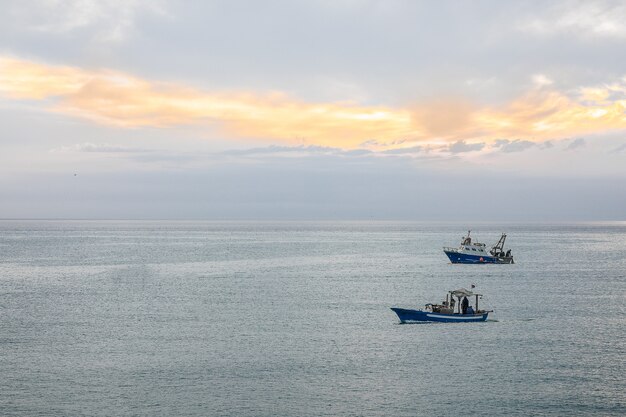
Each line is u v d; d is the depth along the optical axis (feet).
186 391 176.45
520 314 295.69
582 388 179.22
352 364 203.31
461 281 440.86
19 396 171.42
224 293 370.73
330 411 162.30
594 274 496.23
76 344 230.07
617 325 267.39
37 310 304.91
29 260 604.90
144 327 262.06
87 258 636.07
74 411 160.97
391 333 249.75
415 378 188.24
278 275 478.59
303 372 194.59
